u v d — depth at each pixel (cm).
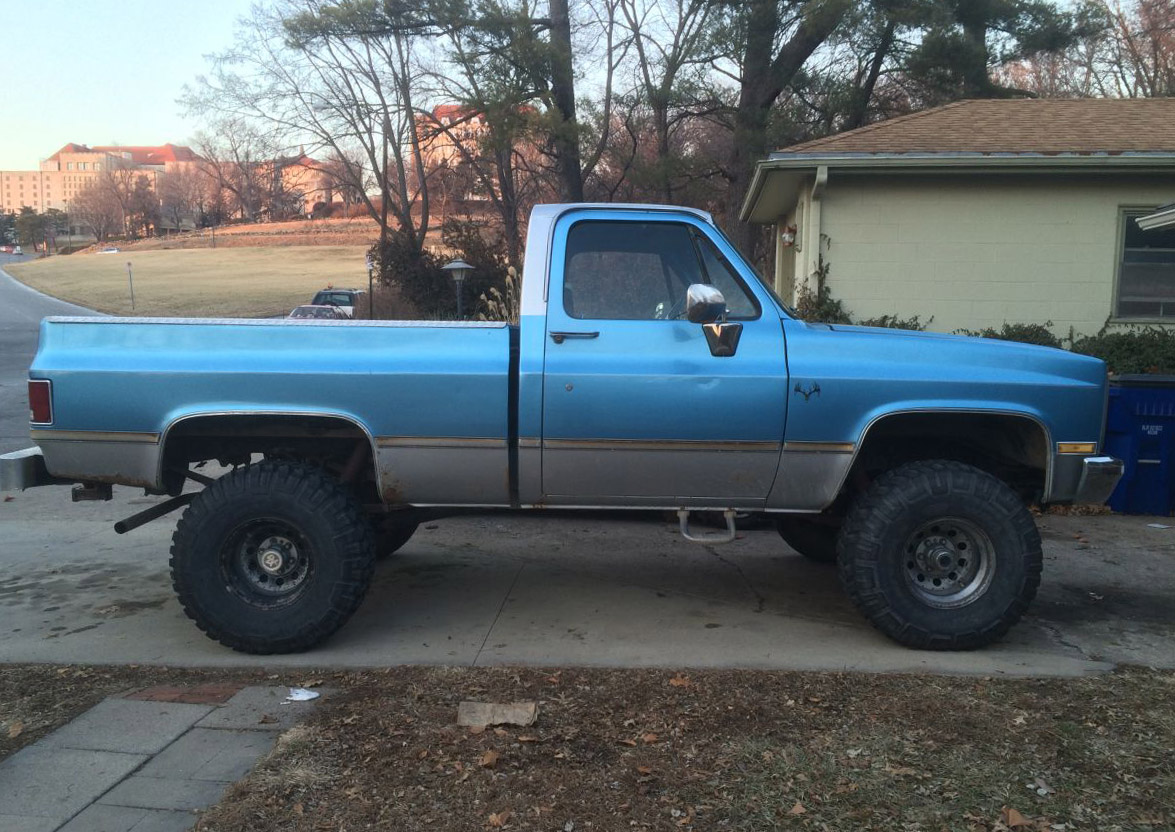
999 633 468
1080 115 1228
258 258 8419
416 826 311
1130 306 1136
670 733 376
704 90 2492
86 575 625
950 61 2161
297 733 376
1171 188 1104
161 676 445
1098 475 471
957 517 464
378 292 3334
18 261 11075
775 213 1537
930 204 1134
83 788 335
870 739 369
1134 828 306
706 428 461
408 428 463
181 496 530
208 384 458
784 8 2220
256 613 464
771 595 578
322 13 2625
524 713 387
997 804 321
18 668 456
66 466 468
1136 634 503
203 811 320
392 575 623
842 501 535
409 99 3297
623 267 475
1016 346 480
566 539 720
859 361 464
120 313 4747
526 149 3444
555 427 460
